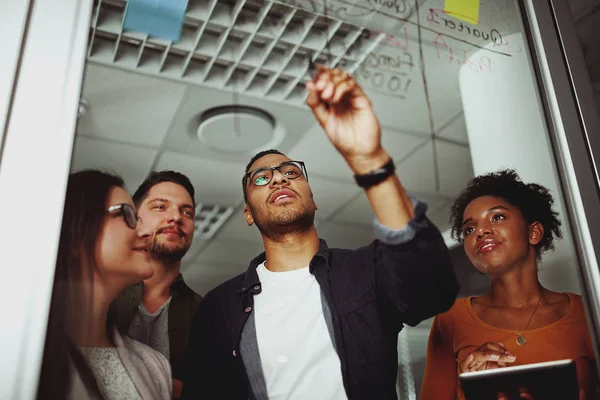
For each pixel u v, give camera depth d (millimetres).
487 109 1072
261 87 960
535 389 894
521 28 1160
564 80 1118
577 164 1045
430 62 1075
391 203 945
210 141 905
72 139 749
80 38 796
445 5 1123
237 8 971
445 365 881
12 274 653
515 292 963
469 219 991
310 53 1003
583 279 973
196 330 800
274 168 926
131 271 779
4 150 698
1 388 604
